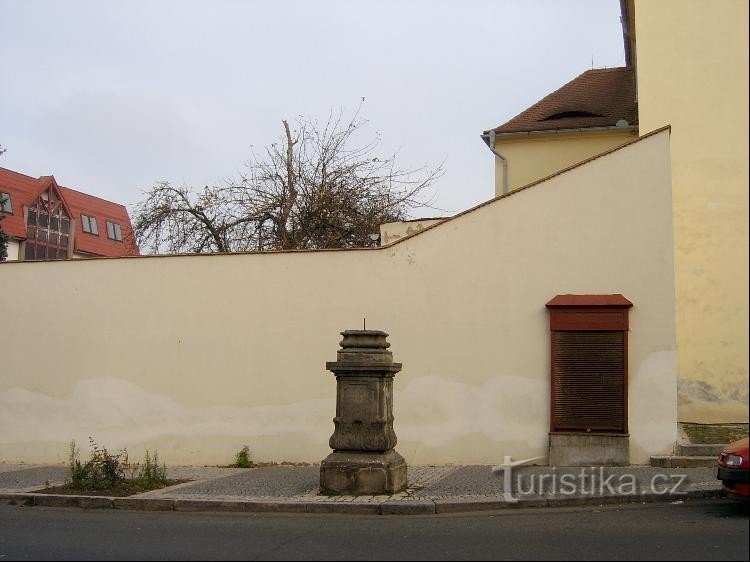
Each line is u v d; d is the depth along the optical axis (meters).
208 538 8.57
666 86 15.67
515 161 20.12
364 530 8.95
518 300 13.30
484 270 13.46
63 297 15.13
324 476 10.95
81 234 56.38
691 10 15.81
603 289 13.03
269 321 14.20
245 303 14.32
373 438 10.97
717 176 15.13
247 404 14.12
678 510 9.64
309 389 13.93
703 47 15.66
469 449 13.20
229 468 13.77
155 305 14.69
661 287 12.88
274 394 14.05
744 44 15.49
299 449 13.88
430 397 13.41
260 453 13.98
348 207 23.55
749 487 9.15
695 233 14.96
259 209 23.52
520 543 7.98
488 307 13.38
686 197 15.14
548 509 10.03
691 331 14.63
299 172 24.11
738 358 14.44
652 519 9.09
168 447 14.30
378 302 13.77
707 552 7.36
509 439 13.08
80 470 12.09
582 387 12.84
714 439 13.09
